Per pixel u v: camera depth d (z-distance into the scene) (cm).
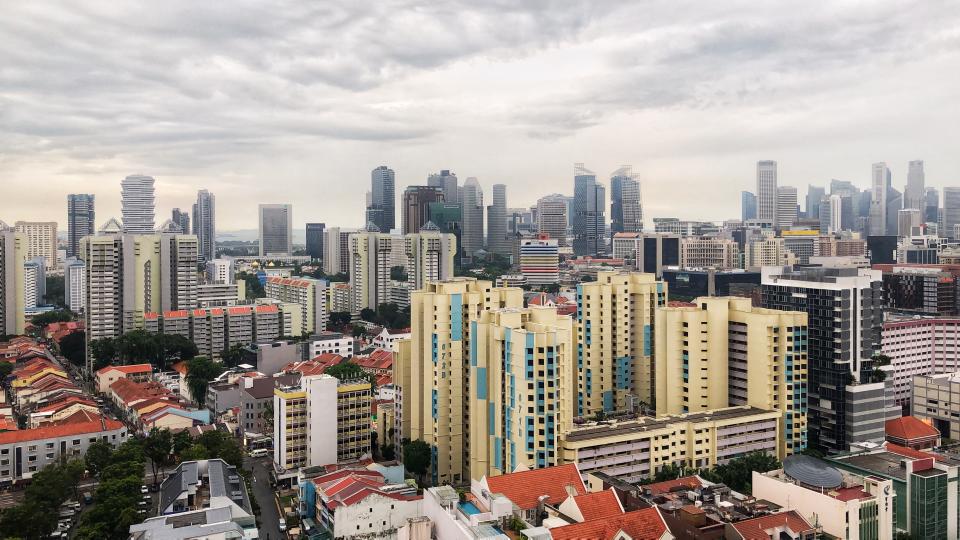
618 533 18038
